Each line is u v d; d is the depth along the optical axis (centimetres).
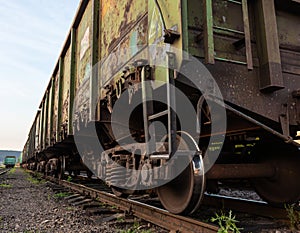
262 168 401
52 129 1173
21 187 968
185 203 323
